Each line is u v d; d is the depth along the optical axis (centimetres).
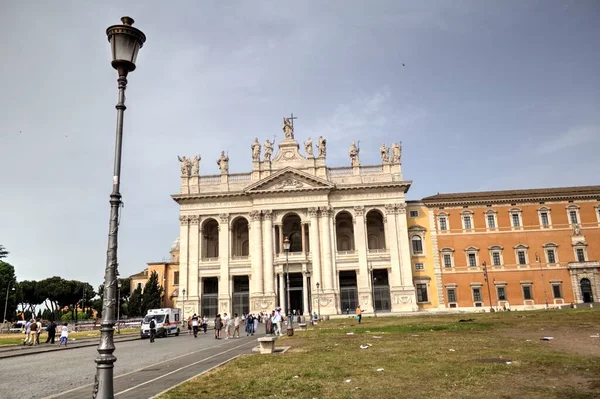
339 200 7875
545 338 2280
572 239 7469
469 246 7631
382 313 7100
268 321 3891
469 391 1169
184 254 7906
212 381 1492
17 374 2100
